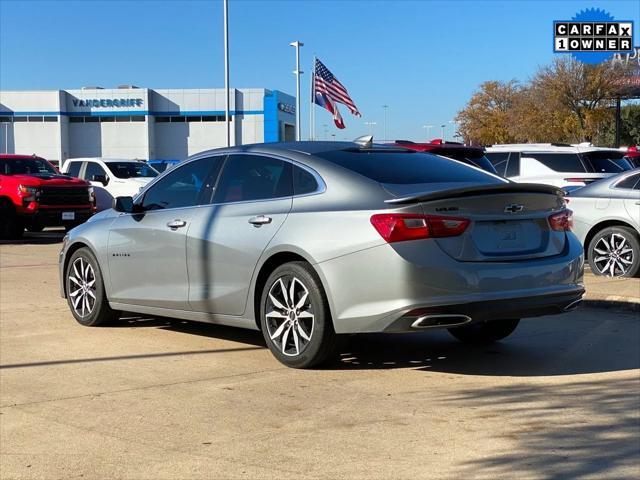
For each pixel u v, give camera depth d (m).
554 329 7.65
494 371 6.05
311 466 4.16
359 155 6.29
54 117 65.50
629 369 6.12
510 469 4.11
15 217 17.27
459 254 5.46
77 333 7.45
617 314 8.40
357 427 4.74
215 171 6.81
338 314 5.60
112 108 65.94
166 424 4.82
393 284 5.35
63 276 8.02
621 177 10.68
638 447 4.42
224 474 4.06
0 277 11.21
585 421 4.86
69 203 17.62
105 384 5.69
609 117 49.97
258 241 6.10
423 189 5.71
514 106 57.31
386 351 6.70
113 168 20.92
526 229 5.88
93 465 4.21
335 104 25.36
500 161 14.41
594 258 10.74
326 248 5.63
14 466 4.21
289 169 6.25
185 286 6.76
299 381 5.73
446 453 4.33
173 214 6.90
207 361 6.34
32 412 5.07
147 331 7.53
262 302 6.14
